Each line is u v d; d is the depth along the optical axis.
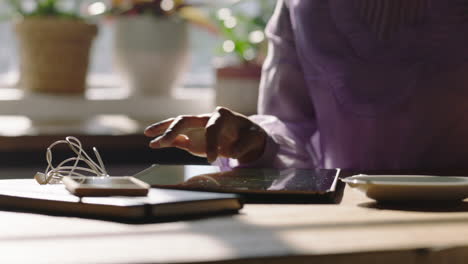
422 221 0.76
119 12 2.85
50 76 2.73
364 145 1.42
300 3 1.47
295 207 0.85
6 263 0.57
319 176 1.04
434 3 1.38
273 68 1.54
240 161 1.27
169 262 0.57
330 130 1.45
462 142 1.39
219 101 2.72
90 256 0.59
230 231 0.70
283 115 1.52
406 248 0.63
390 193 0.87
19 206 0.82
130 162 2.26
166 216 0.76
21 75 2.92
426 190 0.87
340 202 0.89
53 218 0.77
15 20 2.74
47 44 2.70
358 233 0.69
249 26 3.01
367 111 1.40
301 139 1.47
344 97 1.42
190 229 0.71
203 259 0.58
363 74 1.41
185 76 3.21
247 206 0.86
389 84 1.39
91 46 2.79
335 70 1.43
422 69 1.38
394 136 1.40
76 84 2.78
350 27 1.43
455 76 1.37
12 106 2.68
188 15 2.97
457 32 1.36
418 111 1.38
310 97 1.52
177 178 1.00
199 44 3.29
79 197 0.80
